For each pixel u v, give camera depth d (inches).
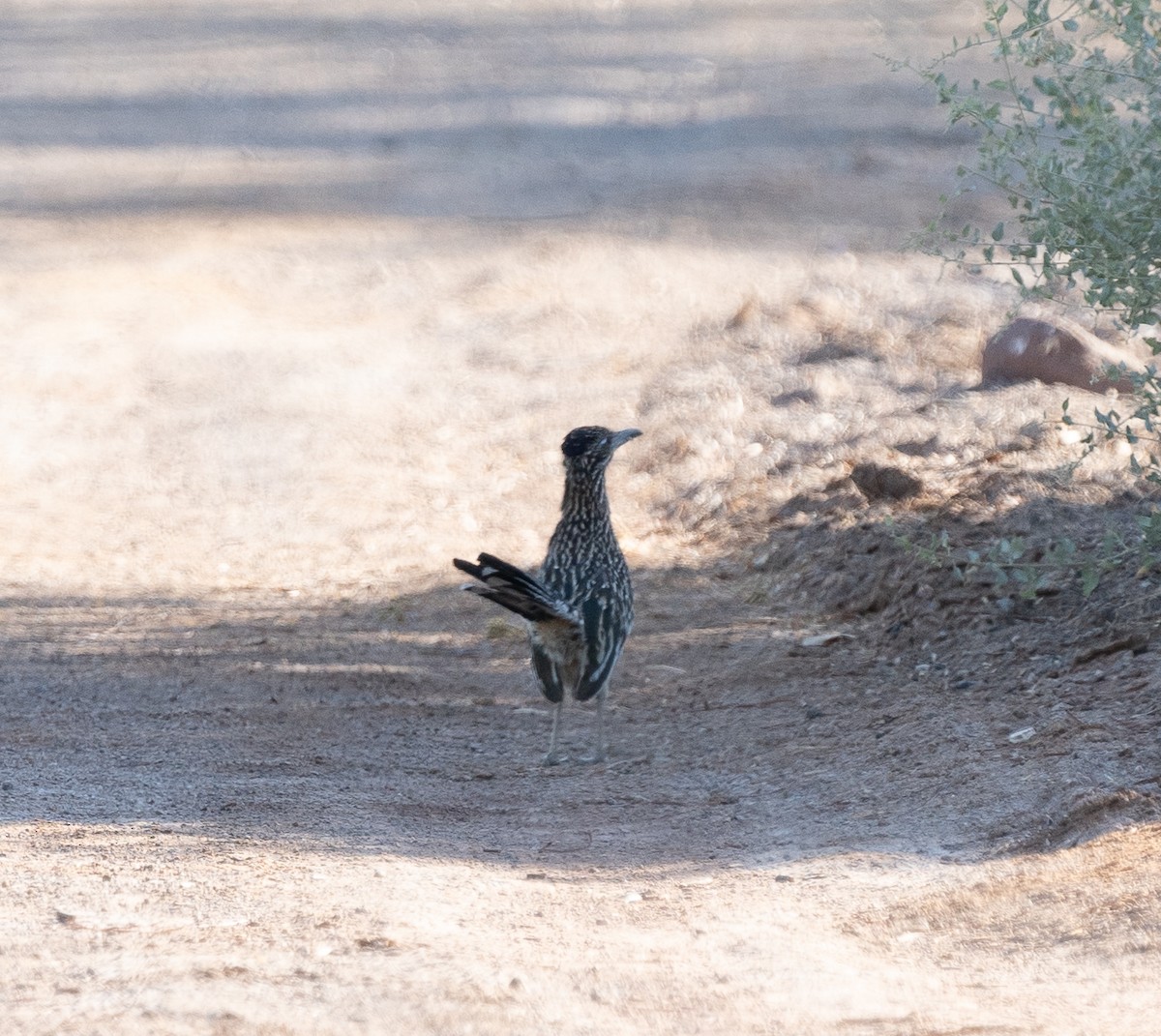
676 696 914.1
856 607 1008.9
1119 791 628.4
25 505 1350.9
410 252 2025.1
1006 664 860.6
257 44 3865.7
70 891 584.7
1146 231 701.9
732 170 2364.7
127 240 2130.9
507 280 1879.9
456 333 1718.8
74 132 2906.0
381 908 565.3
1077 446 1073.5
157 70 3526.1
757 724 842.8
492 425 1475.1
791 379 1422.2
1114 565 810.8
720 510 1222.3
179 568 1212.5
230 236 2134.6
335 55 3681.1
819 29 3742.6
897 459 1170.0
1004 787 669.9
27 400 1588.3
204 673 974.4
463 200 2301.9
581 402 1499.8
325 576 1186.0
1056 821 623.5
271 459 1435.8
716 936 542.3
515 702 923.4
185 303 1861.5
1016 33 717.9
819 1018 462.0
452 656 1015.0
